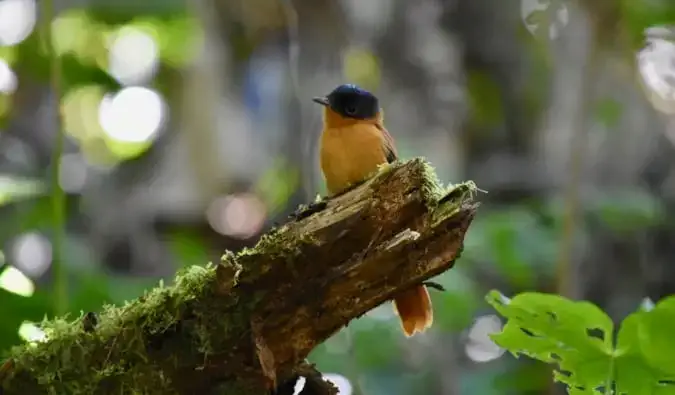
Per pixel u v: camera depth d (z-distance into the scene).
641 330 4.71
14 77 11.19
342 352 10.27
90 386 4.32
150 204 14.25
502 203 12.38
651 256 11.44
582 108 9.83
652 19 10.09
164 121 14.68
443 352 11.19
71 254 10.69
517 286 11.19
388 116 12.93
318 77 11.99
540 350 5.05
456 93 12.64
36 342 4.44
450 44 12.62
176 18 12.75
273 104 14.35
